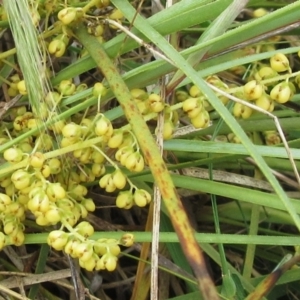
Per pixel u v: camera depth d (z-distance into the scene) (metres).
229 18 0.25
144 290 0.29
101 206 0.31
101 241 0.24
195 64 0.26
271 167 0.31
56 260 0.31
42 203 0.24
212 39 0.24
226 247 0.33
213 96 0.22
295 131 0.32
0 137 0.28
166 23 0.26
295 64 0.37
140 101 0.26
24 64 0.24
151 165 0.22
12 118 0.30
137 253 0.34
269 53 0.26
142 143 0.23
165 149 0.27
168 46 0.24
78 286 0.28
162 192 0.22
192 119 0.25
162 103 0.25
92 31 0.26
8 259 0.32
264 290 0.25
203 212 0.34
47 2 0.27
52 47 0.27
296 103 0.29
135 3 0.32
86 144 0.25
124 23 0.30
